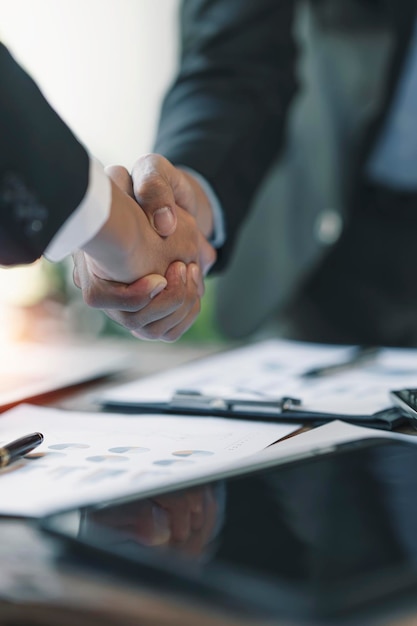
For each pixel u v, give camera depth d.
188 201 0.89
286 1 1.32
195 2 1.32
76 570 0.41
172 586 0.37
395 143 1.49
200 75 1.23
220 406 0.77
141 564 0.39
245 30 1.26
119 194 0.71
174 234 0.79
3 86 0.58
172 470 0.58
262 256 1.62
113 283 0.76
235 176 1.09
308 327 1.71
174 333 0.85
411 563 0.39
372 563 0.39
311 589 0.36
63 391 0.93
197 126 1.12
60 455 0.62
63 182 0.61
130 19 3.35
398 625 0.34
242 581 0.37
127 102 3.39
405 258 1.58
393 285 1.61
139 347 1.27
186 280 0.81
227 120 1.14
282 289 1.62
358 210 1.58
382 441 0.60
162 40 3.35
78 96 3.39
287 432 0.70
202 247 0.88
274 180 1.59
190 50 1.29
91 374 0.99
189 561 0.39
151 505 0.47
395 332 1.65
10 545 0.45
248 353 1.12
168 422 0.74
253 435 0.68
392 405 0.77
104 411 0.82
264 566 0.38
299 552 0.40
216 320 1.70
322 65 1.52
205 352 1.21
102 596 0.38
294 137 1.56
